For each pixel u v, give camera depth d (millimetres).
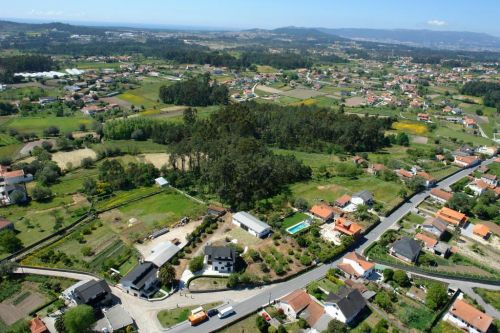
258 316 81000
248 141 164875
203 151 154375
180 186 149375
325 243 111438
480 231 122188
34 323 77500
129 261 102500
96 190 141000
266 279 94812
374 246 113125
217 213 126938
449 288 95000
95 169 166000
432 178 159500
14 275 94750
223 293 91438
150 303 87750
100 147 191000
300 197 143375
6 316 82250
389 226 125438
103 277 95875
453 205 136500
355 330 80688
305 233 116938
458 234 122188
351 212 132125
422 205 142375
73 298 85312
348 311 81625
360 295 86688
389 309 86625
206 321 82375
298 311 83312
